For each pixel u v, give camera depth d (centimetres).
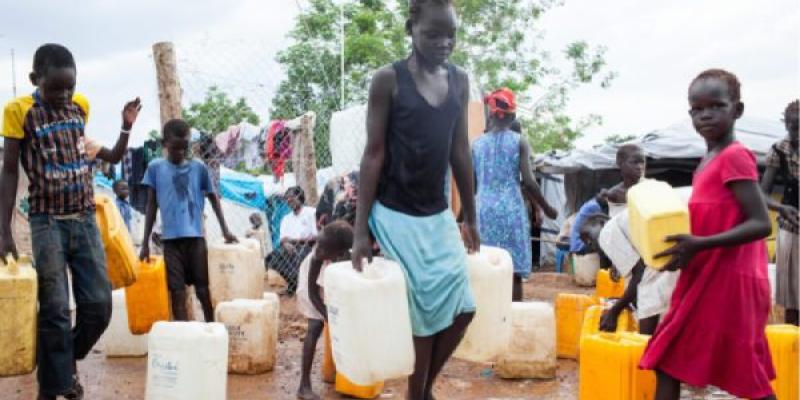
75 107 506
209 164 905
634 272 488
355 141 1146
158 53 759
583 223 640
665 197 357
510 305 402
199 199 697
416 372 375
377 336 347
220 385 490
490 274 391
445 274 368
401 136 369
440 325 369
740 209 354
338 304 353
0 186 480
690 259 348
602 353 431
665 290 484
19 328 465
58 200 490
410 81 368
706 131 367
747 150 356
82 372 640
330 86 1895
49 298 483
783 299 614
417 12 367
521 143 625
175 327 480
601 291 748
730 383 357
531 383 590
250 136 1174
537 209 1647
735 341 355
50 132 486
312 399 551
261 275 718
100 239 519
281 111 1512
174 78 763
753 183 350
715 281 357
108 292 516
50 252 485
